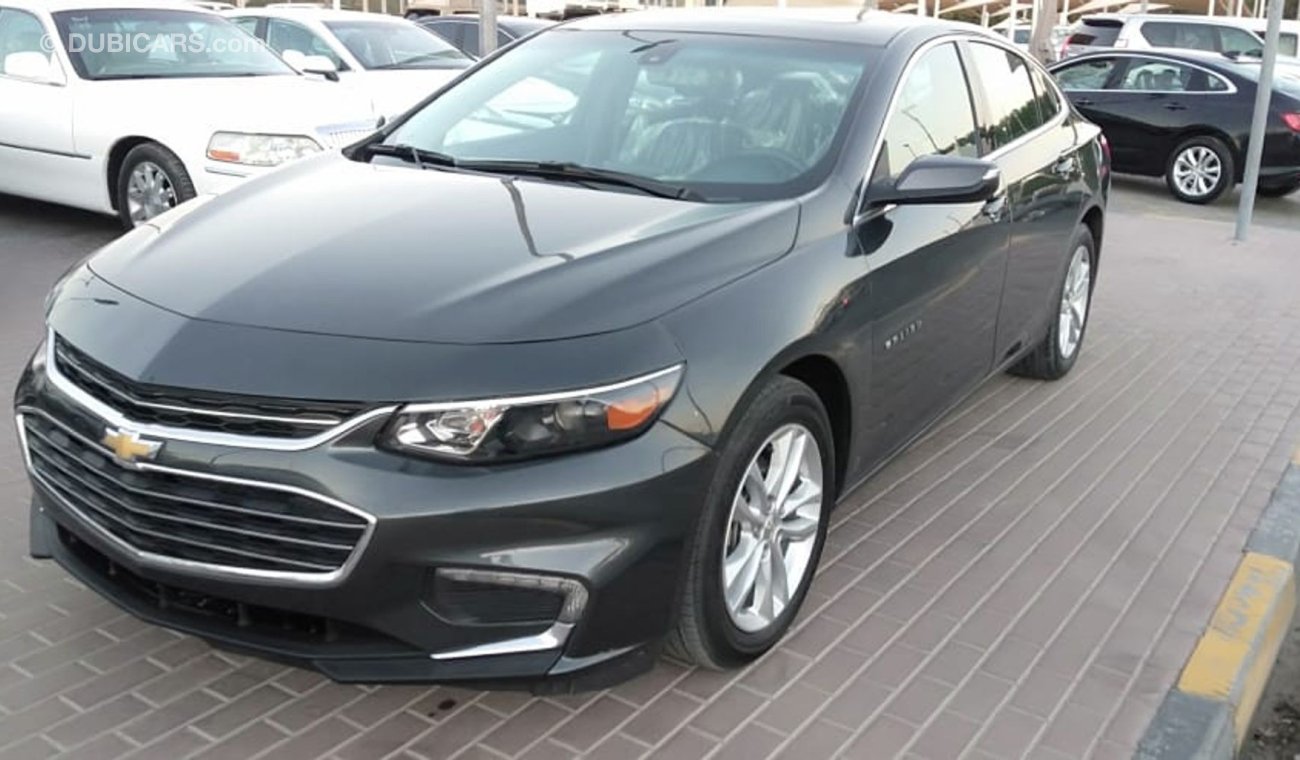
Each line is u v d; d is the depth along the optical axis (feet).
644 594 9.43
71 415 9.90
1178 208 41.70
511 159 13.41
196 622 9.61
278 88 27.71
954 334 14.39
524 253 10.44
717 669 10.98
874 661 11.46
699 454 9.55
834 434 12.18
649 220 11.32
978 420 18.31
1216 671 11.58
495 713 10.39
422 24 50.98
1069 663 11.60
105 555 9.95
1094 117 44.68
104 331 9.91
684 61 14.32
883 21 15.31
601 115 13.87
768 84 13.66
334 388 8.91
